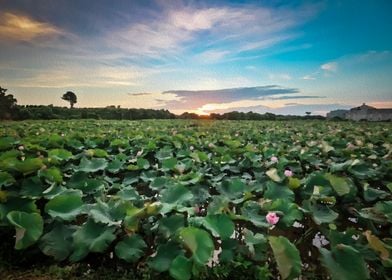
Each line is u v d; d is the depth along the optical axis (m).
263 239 3.35
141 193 6.23
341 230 4.84
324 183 4.92
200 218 3.55
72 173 5.89
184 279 2.87
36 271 3.49
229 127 22.06
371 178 5.98
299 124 29.06
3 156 6.39
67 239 3.64
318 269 3.76
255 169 6.75
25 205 3.98
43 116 39.41
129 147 8.98
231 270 3.26
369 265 3.50
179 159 7.77
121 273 3.51
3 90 38.91
